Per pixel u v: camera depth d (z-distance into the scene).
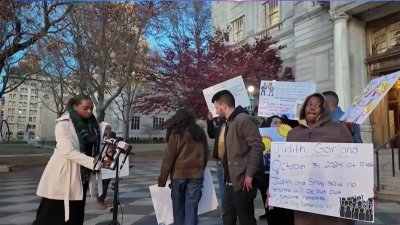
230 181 4.19
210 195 5.01
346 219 3.27
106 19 18.53
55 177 4.06
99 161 4.18
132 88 40.41
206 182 5.02
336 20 16.33
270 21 24.91
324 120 3.43
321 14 18.36
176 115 4.62
